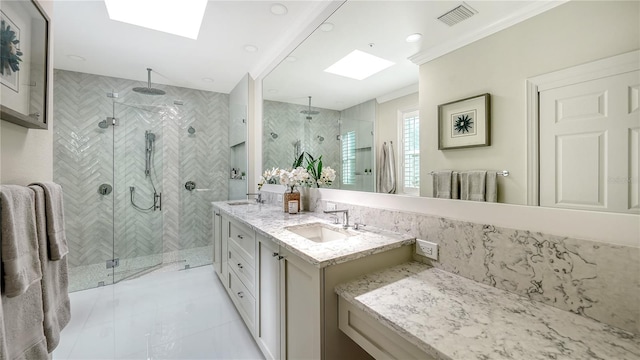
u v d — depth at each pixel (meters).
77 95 2.94
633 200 0.70
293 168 2.40
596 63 0.75
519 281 0.91
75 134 2.93
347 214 1.59
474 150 1.06
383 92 1.46
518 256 0.92
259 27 2.10
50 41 1.09
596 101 0.75
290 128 2.38
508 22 0.94
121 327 1.89
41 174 1.06
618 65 0.71
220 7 1.85
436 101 1.19
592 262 0.76
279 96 2.53
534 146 0.88
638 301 0.69
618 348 0.64
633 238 0.70
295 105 2.28
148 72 2.97
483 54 1.02
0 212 0.72
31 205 0.86
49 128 1.10
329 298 1.02
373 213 1.53
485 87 1.01
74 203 2.93
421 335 0.68
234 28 2.11
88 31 2.12
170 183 3.33
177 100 3.44
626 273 0.70
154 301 2.28
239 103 3.40
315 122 2.05
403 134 1.36
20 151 0.93
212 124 3.72
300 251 1.09
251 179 3.22
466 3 1.07
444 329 0.71
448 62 1.14
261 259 1.58
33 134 1.01
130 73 3.01
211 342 1.73
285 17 1.98
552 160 0.85
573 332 0.70
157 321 1.97
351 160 1.74
